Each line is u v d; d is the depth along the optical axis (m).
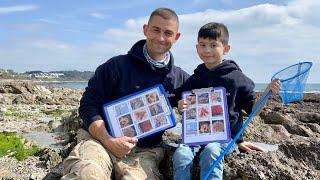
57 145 2.63
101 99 1.12
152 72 1.12
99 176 0.94
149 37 1.10
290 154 1.13
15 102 6.69
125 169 1.02
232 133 1.09
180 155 1.01
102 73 1.12
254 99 1.09
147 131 1.08
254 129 2.53
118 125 1.08
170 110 1.08
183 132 1.07
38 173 1.77
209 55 1.08
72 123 3.04
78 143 1.08
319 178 1.07
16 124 3.72
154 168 1.06
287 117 3.18
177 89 1.15
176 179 1.00
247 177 1.04
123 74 1.11
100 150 1.02
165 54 1.13
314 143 1.14
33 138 2.89
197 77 1.12
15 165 1.99
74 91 9.91
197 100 1.09
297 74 1.03
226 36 1.09
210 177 0.98
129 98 1.09
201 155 1.01
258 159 1.08
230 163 1.07
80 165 0.95
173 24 1.10
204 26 1.08
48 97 6.95
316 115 3.49
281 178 1.04
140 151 1.11
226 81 1.08
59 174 1.38
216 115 1.06
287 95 1.04
